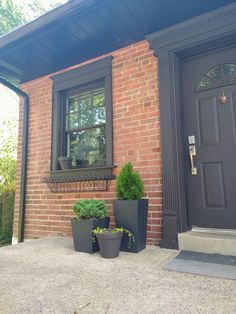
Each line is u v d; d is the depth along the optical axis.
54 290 1.65
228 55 2.86
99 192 3.38
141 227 2.60
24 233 4.01
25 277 1.89
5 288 1.70
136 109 3.21
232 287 1.62
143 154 3.07
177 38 2.93
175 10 2.77
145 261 2.22
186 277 1.81
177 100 2.94
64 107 4.05
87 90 3.87
